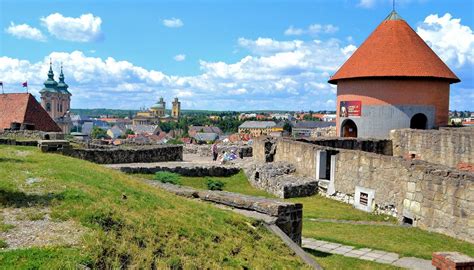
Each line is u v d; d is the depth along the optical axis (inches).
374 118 1121.4
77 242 232.1
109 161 839.1
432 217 514.0
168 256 254.7
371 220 571.8
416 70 1096.2
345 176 673.0
